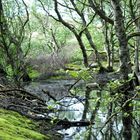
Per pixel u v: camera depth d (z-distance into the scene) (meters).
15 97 17.36
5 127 11.20
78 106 18.67
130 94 13.50
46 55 37.66
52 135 13.18
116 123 14.70
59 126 14.48
